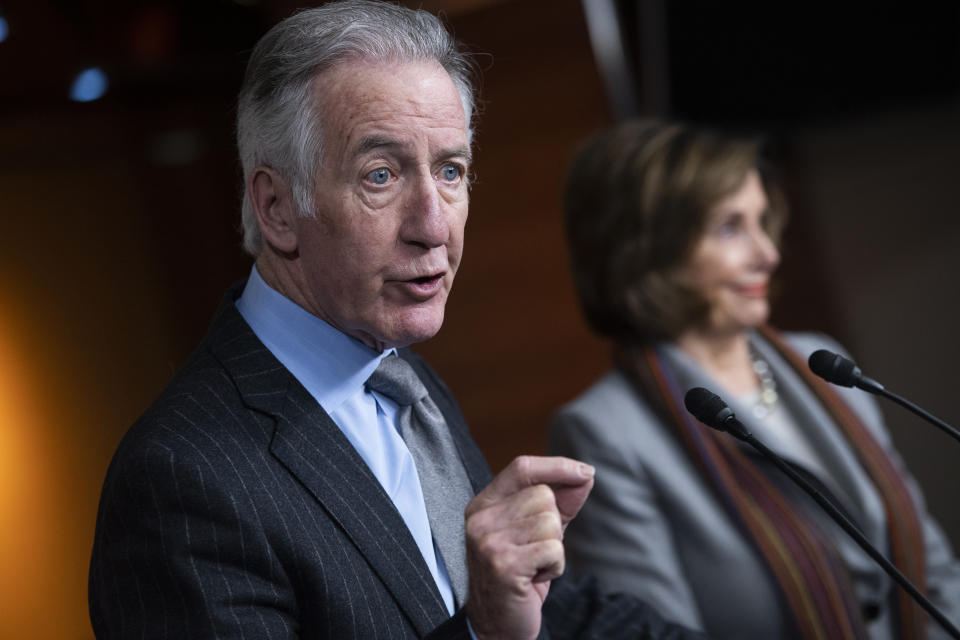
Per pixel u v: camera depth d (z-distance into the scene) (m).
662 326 5.39
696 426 5.12
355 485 2.77
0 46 7.79
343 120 2.71
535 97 8.42
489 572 2.43
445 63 2.89
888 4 9.45
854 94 9.63
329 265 2.79
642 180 5.41
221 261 9.48
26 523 7.96
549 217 8.57
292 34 2.80
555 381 8.81
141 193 9.12
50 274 8.55
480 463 3.39
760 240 5.43
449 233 2.83
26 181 8.46
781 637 4.86
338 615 2.61
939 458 10.16
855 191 10.20
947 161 9.96
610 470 5.12
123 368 8.87
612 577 4.97
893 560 5.19
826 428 5.43
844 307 10.34
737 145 5.46
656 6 9.30
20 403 8.20
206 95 9.17
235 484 2.57
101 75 8.30
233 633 2.43
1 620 7.51
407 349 3.56
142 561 2.47
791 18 9.40
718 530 4.96
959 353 10.15
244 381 2.81
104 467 8.49
